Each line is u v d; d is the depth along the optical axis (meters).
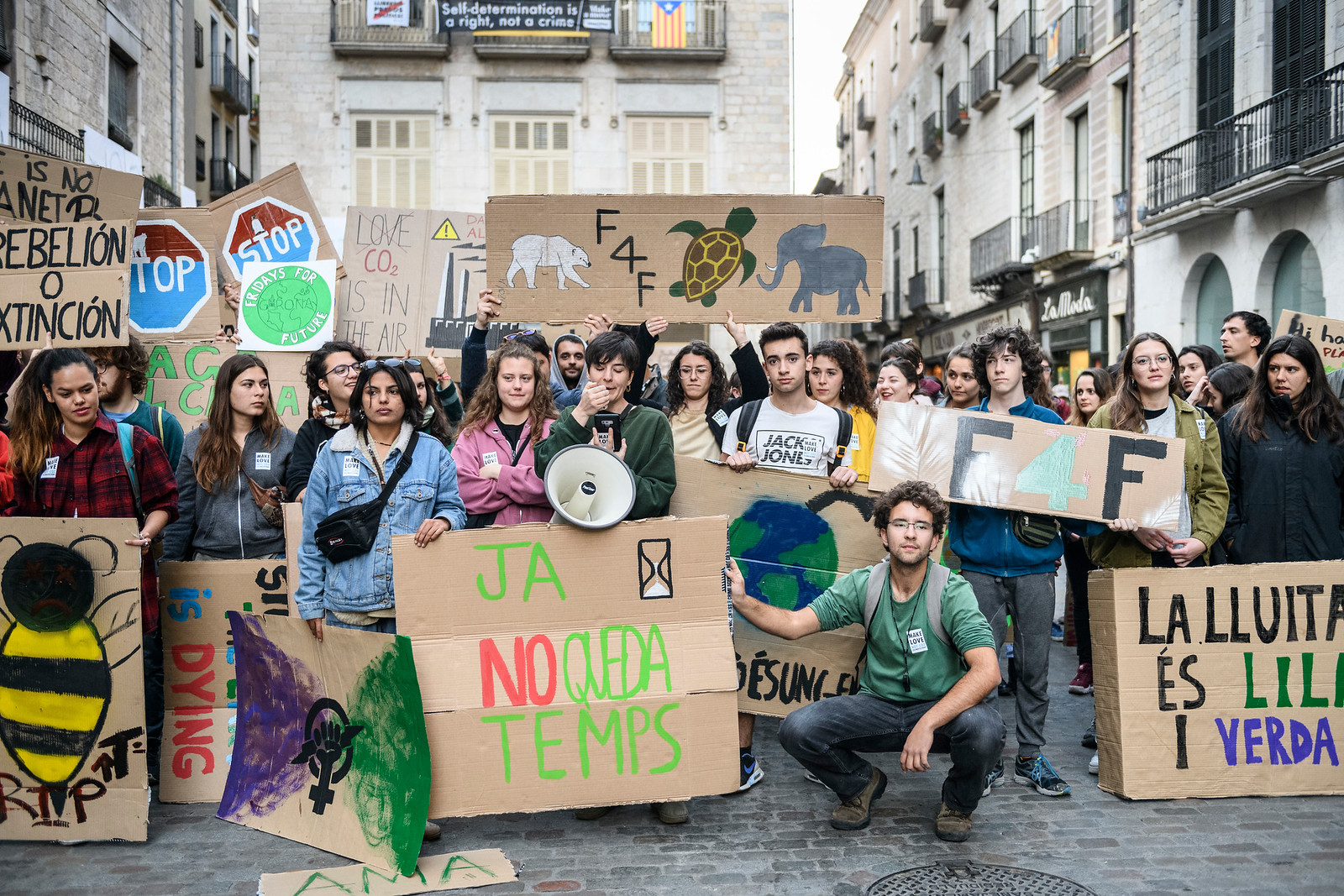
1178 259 17.28
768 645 4.82
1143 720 4.50
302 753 4.12
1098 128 19.95
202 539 4.94
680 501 4.99
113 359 5.18
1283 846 3.96
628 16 20.94
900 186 34.34
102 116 16.41
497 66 20.91
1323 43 13.55
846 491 4.92
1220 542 5.27
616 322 5.00
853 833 4.17
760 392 5.34
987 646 4.03
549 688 4.05
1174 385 5.02
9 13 13.49
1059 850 3.96
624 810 4.45
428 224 7.65
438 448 4.23
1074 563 6.27
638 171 21.12
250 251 6.92
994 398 5.04
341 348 4.89
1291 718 4.52
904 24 33.47
